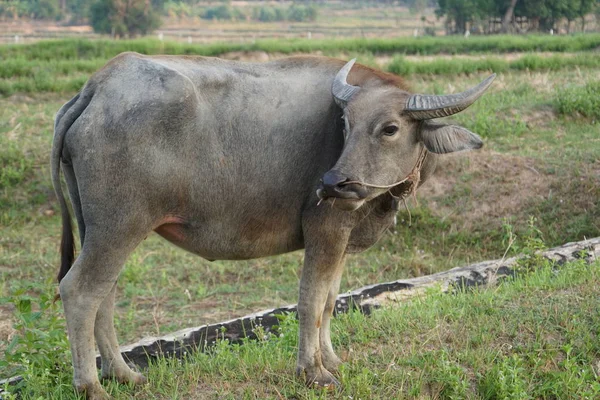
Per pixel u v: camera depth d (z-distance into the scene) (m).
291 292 7.91
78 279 4.27
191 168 4.33
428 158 4.60
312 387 4.50
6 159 10.57
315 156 4.47
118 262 4.31
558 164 9.97
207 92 4.39
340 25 71.88
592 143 10.95
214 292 7.89
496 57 20.02
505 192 9.62
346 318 5.71
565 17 41.81
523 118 12.38
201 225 4.49
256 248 4.62
